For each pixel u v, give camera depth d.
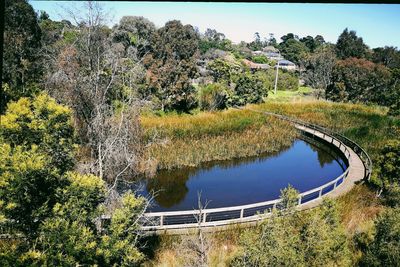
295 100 40.22
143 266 8.03
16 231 5.21
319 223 6.73
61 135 5.45
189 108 28.81
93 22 8.20
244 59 62.38
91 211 5.82
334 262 6.67
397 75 39.34
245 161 19.78
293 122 27.31
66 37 10.77
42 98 5.14
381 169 12.58
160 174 16.84
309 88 54.06
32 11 17.20
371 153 19.64
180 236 9.41
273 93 46.75
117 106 8.97
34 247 4.99
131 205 6.66
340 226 7.28
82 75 8.48
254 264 6.19
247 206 10.57
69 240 5.12
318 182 17.25
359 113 30.47
